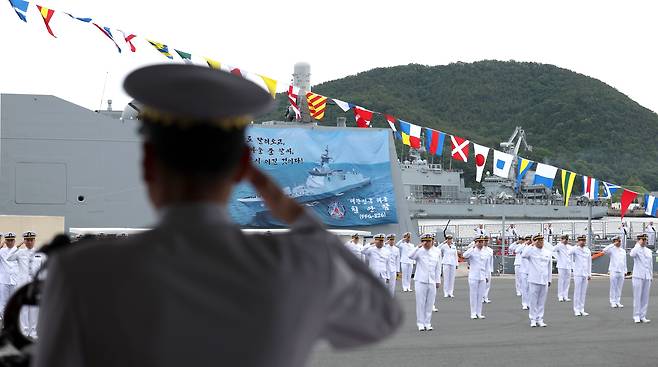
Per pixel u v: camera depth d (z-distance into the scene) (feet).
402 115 560.20
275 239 8.23
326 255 8.27
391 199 123.03
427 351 53.67
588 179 84.58
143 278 7.61
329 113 378.12
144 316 7.54
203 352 7.60
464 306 92.32
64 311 7.60
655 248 174.29
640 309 75.51
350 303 8.39
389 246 97.55
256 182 8.82
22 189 106.63
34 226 100.68
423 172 205.36
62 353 7.60
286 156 118.42
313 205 119.65
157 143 8.13
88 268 7.67
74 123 108.17
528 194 222.89
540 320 71.31
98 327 7.52
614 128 520.83
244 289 7.72
